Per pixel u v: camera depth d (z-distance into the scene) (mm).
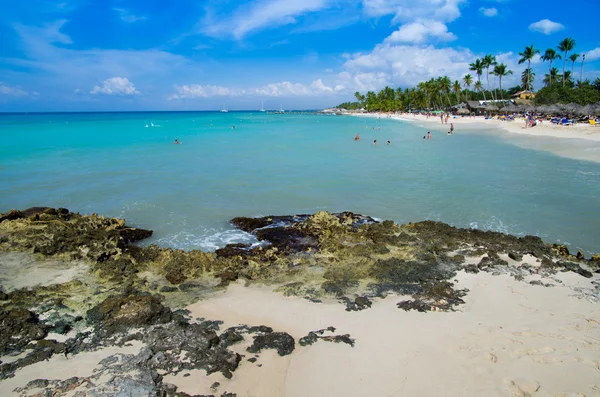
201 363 6523
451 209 16141
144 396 5664
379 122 98500
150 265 10828
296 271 10320
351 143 41781
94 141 41469
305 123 95688
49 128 63094
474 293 8992
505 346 6785
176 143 40250
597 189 18938
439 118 92250
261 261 11062
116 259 10891
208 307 8617
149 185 20297
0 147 34781
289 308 8492
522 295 8797
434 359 6508
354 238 12594
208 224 14578
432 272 10109
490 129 56469
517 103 79812
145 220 15016
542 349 6641
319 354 6781
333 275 9930
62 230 12719
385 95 164750
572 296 8703
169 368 6422
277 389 5949
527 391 5617
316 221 13688
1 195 18188
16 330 7504
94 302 8773
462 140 43438
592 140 35469
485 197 17828
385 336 7293
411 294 9078
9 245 11859
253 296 9086
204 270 10406
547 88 76875
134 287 9594
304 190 19406
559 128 46281
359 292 9195
